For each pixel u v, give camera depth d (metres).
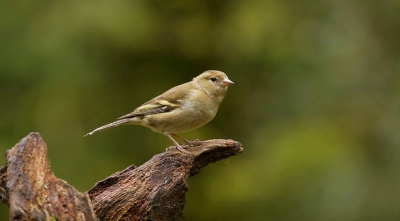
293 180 15.30
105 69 15.87
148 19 15.80
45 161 7.01
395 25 17.91
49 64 15.70
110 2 15.72
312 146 15.78
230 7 16.88
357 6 18.08
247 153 16.77
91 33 15.41
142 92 16.19
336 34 17.88
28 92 15.98
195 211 16.12
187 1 16.66
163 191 7.62
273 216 15.32
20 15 16.25
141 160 15.91
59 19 15.83
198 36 16.58
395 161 16.66
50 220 6.57
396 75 17.69
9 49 15.91
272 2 16.73
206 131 16.84
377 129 17.00
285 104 17.33
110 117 16.00
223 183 15.95
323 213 15.23
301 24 17.39
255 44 16.23
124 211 7.56
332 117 17.05
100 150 15.80
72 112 15.80
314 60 17.48
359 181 15.75
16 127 15.80
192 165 8.01
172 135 9.74
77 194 6.90
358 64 17.78
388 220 15.73
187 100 9.42
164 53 16.34
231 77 16.98
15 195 6.55
